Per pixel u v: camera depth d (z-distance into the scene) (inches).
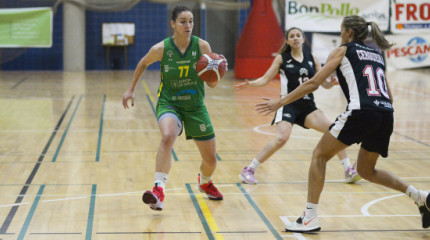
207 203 316.2
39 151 461.7
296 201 322.7
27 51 1448.1
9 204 307.0
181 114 300.2
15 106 749.3
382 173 272.7
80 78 1200.8
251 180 364.5
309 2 1190.3
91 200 318.0
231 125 613.3
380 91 259.8
